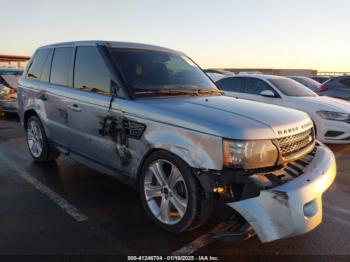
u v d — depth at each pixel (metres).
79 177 4.89
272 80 7.98
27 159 5.80
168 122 3.15
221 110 3.26
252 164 2.81
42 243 3.13
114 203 4.03
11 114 10.98
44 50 5.33
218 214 3.63
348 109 6.88
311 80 16.00
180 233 3.29
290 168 3.01
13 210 3.80
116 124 3.65
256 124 2.95
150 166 3.38
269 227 2.62
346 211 4.00
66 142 4.61
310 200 2.77
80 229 3.40
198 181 2.99
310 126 3.53
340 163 6.04
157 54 4.43
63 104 4.49
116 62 3.89
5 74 10.89
